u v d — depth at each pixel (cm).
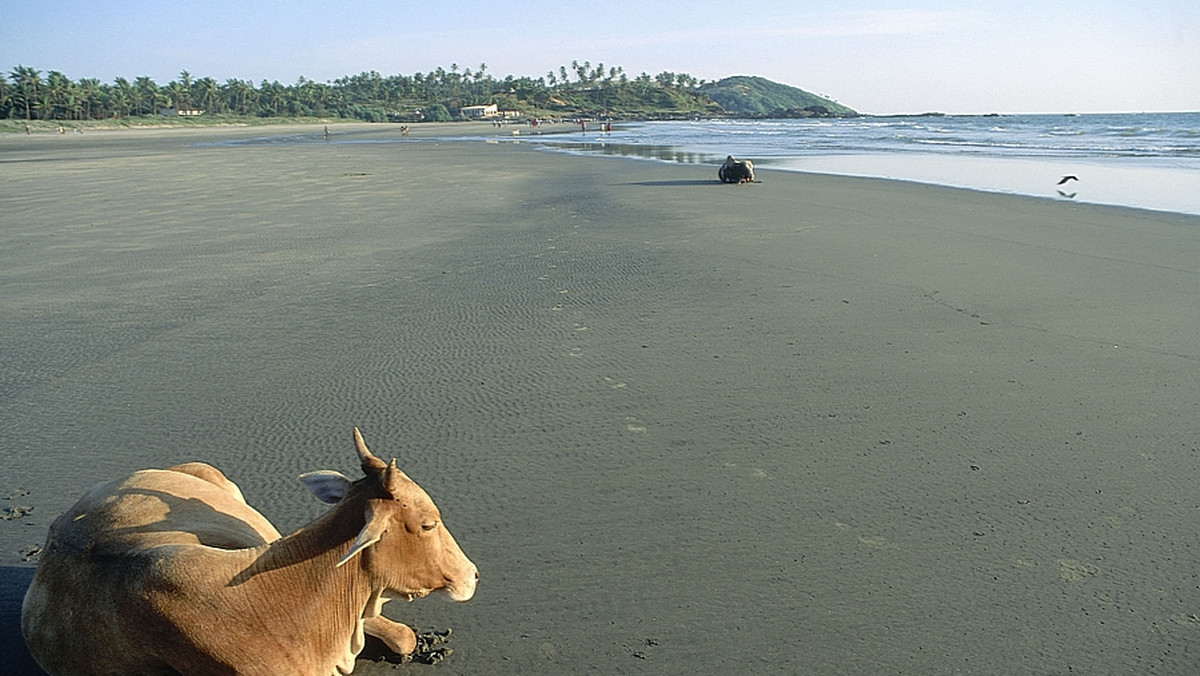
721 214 2062
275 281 1370
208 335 1070
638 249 1597
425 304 1209
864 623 495
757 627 491
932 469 689
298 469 696
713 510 627
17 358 984
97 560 395
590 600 518
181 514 430
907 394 849
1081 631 486
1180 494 645
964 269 1394
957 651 470
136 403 845
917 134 8200
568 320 1118
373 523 376
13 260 1568
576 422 788
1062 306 1160
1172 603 511
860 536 590
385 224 1986
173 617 371
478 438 757
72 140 9388
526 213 2145
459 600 429
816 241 1664
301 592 387
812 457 713
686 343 1016
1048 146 5312
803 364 938
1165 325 1066
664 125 15900
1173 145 5250
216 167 4169
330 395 862
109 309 1200
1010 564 554
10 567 549
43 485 673
